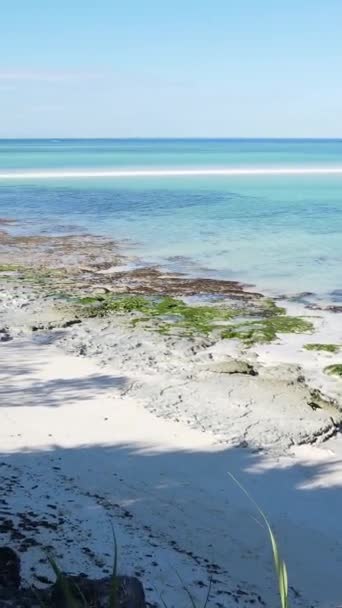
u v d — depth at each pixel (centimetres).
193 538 906
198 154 14912
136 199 5106
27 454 1155
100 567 738
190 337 1820
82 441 1223
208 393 1448
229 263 2869
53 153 15388
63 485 1029
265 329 1909
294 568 851
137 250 3139
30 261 2884
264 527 953
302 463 1169
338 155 14325
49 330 1912
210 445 1221
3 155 13875
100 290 2352
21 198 5138
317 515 996
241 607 714
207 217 4209
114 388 1490
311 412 1358
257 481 1097
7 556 595
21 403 1402
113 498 1006
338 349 1741
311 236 3528
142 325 1936
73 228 3753
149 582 726
